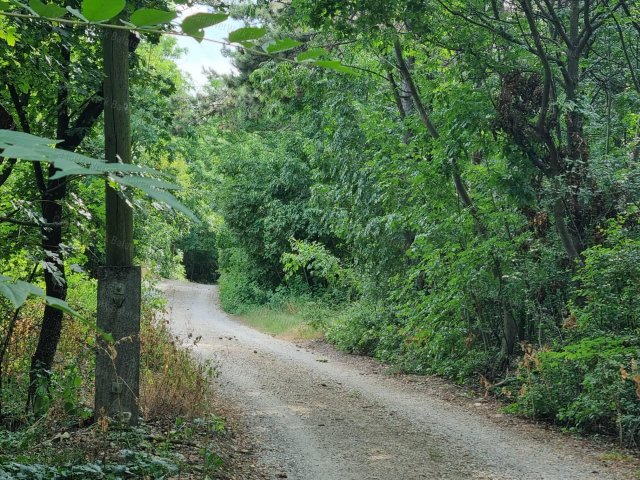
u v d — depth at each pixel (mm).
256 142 30172
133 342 7773
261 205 29453
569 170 11578
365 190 17688
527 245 11938
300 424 9430
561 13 12625
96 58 9125
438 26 11961
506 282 12695
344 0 11539
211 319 27812
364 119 17062
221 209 31531
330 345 19109
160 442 7246
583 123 12422
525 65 11930
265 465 7316
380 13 11383
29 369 9109
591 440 9031
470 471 7438
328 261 21422
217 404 10367
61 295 8977
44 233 8922
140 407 8023
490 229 13188
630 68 12227
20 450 6305
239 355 16188
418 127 14141
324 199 20094
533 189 11492
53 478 5246
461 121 11695
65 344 10469
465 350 13945
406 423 9797
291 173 27734
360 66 16125
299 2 11945
